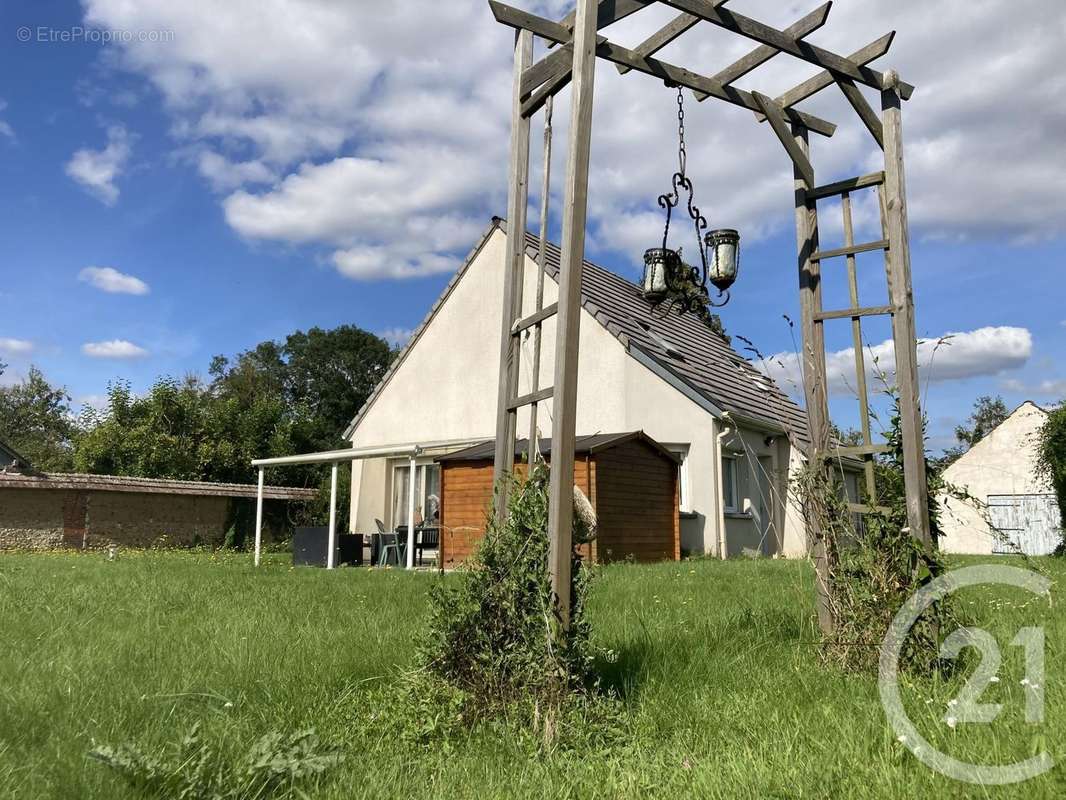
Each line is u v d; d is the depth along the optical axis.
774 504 17.48
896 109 4.77
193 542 29.22
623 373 16.91
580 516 3.87
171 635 5.53
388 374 21.22
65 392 66.69
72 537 26.81
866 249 4.76
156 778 2.69
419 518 19.94
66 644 5.15
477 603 3.72
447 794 2.71
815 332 4.94
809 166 5.15
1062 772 2.33
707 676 4.13
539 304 4.27
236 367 63.38
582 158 3.74
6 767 2.75
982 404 60.56
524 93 4.57
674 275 6.06
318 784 2.77
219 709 3.59
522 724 3.36
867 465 4.59
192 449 38.59
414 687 3.67
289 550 29.23
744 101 5.04
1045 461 19.83
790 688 3.83
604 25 4.36
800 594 5.23
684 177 5.55
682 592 7.45
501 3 4.48
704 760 2.85
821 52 4.71
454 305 20.25
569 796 2.66
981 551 29.16
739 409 16.56
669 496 15.28
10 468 26.95
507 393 4.46
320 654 4.67
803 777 2.55
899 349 4.51
